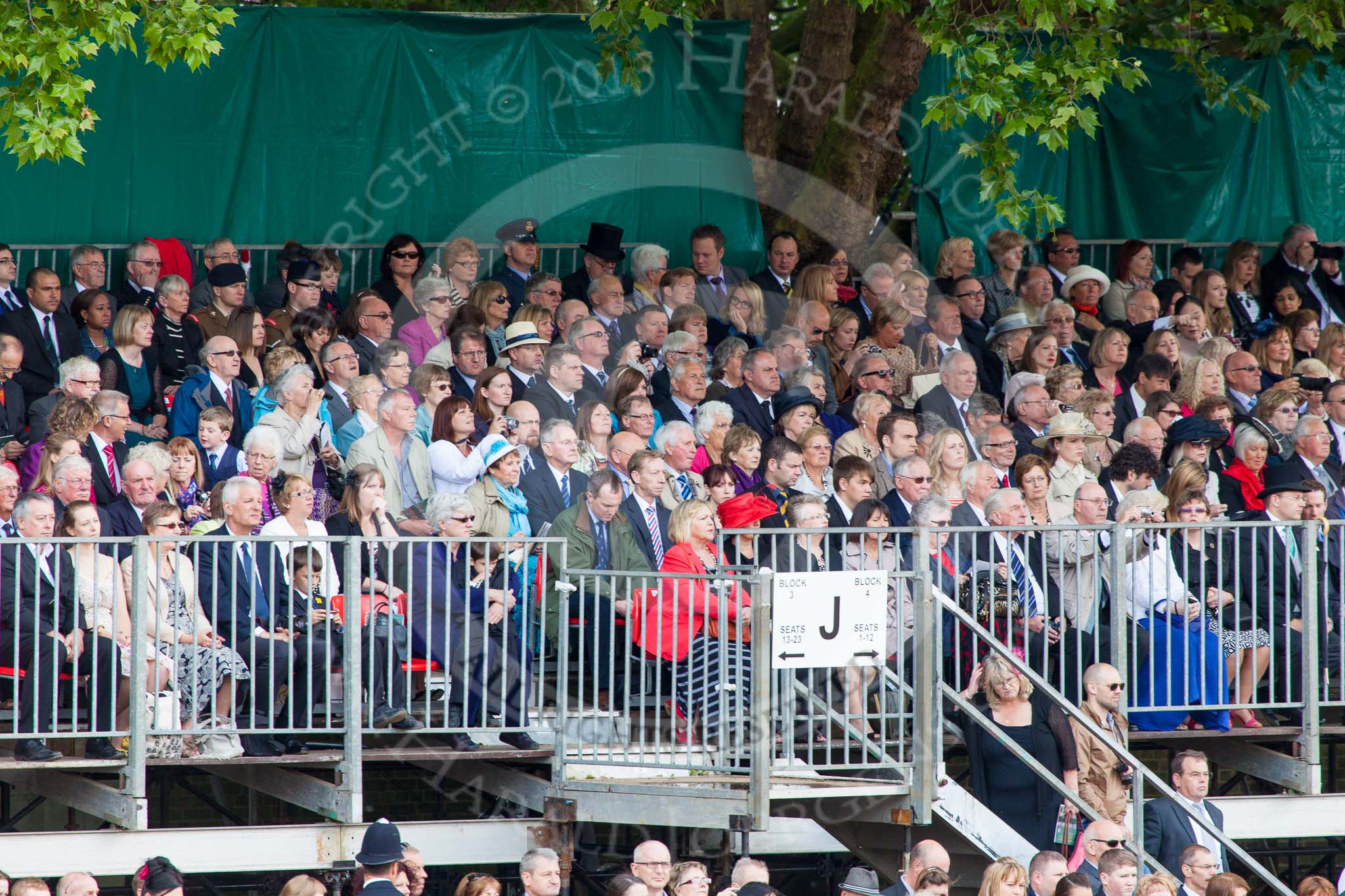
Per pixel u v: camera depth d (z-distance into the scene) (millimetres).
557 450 35000
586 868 35719
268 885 39688
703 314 42281
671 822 30797
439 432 35219
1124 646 34531
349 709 30953
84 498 31906
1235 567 35281
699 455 37938
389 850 28078
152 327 40906
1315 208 55688
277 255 47750
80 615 30562
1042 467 36906
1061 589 33844
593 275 45469
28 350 40688
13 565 29984
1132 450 38438
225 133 47719
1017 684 33094
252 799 42969
